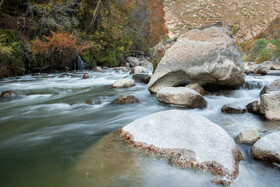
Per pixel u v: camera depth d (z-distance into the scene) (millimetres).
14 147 2270
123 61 17312
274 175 1636
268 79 6324
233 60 4789
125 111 3855
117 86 6434
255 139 2170
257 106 3340
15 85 6887
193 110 3791
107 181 1545
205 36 5199
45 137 2564
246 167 1741
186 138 1949
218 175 1558
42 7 10266
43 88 6488
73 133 2684
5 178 1651
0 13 9961
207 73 4566
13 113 3855
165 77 5098
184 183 1512
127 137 2232
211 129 2070
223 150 1774
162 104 4238
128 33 16938
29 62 9469
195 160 1706
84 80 8352
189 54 4832
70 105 4398
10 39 8781
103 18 14297
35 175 1684
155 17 24312
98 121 3271
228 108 3531
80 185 1516
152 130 2160
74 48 10555
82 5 13156
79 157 1951
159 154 1863
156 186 1483
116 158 1877
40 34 10305
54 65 10805
